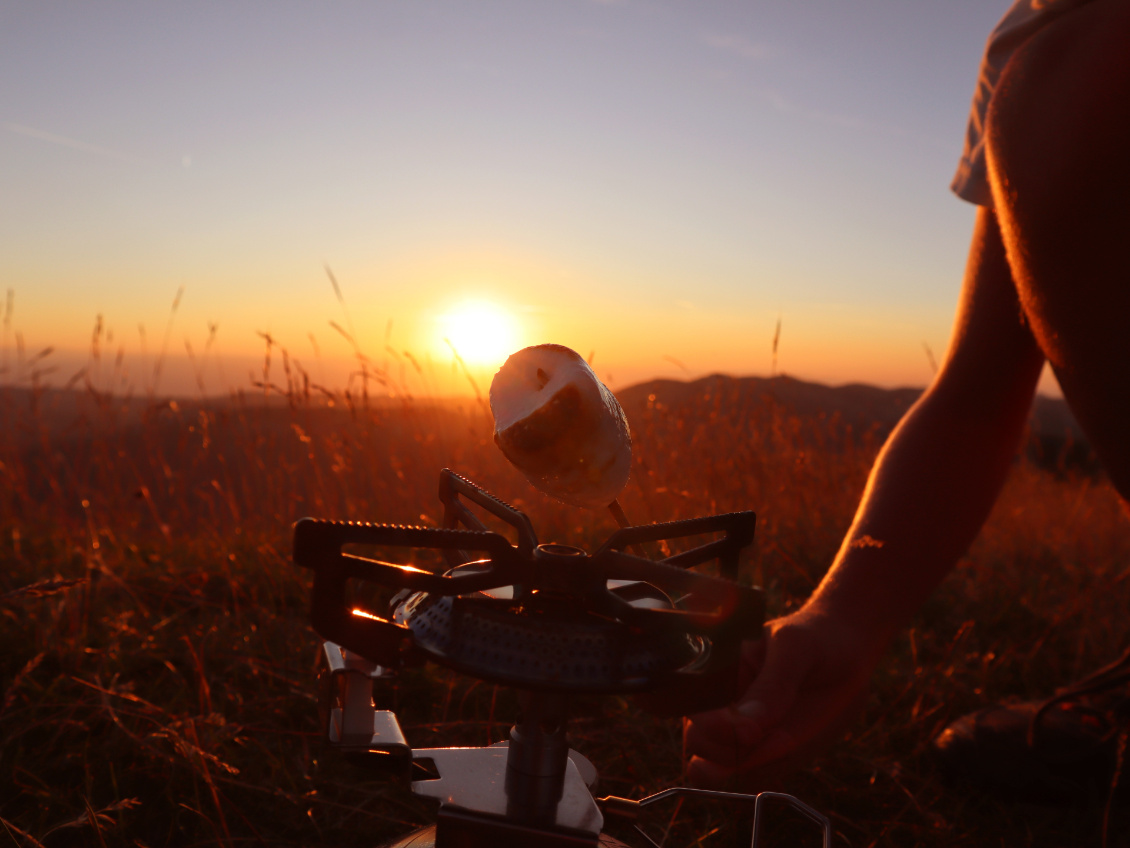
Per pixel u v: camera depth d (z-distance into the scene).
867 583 1.25
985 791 1.53
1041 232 1.07
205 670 1.84
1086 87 0.98
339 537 0.65
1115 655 2.32
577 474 0.70
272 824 1.37
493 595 0.73
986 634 2.48
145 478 3.40
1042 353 1.43
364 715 0.80
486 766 0.84
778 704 1.04
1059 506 4.44
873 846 1.30
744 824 1.38
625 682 0.65
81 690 1.73
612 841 0.92
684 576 0.65
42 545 2.90
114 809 1.29
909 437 1.42
